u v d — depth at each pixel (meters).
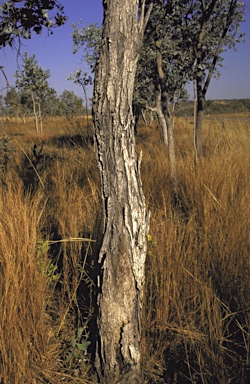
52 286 3.41
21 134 16.38
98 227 3.85
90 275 3.43
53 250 3.95
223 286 3.24
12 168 6.39
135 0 2.36
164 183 5.47
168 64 8.86
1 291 2.62
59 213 4.44
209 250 3.54
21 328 2.62
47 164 6.95
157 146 9.11
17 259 2.89
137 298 2.52
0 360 2.46
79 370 2.71
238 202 4.23
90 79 11.25
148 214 2.52
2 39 3.42
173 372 2.76
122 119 2.39
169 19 6.34
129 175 2.43
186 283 3.23
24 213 3.28
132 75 2.40
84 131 13.02
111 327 2.49
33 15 3.35
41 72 17.62
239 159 5.73
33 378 2.55
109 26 2.34
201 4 6.37
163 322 2.95
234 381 2.60
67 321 3.10
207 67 8.06
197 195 4.80
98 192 4.93
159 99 10.05
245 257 3.37
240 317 3.01
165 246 3.37
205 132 11.97
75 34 11.06
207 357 2.68
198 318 3.04
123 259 2.46
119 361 2.52
